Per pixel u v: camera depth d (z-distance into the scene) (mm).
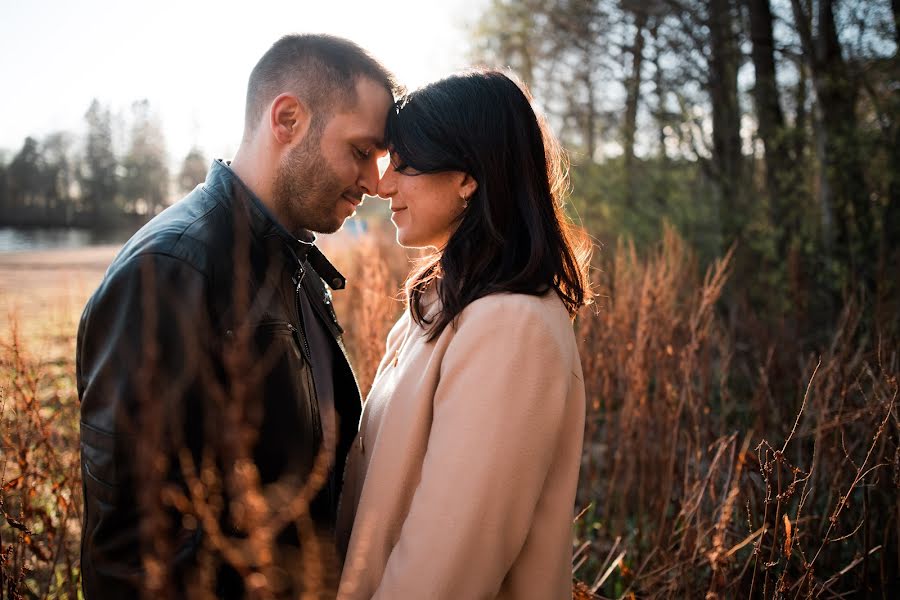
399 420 1190
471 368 1076
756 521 1863
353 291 3480
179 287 1156
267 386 1264
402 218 1345
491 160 1194
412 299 1330
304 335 1491
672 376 2469
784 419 2584
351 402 1573
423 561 1014
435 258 1364
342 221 1495
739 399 3045
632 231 5609
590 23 7070
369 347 2246
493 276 1183
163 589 1037
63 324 2857
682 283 3244
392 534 1162
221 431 1136
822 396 2057
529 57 8500
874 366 2303
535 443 1064
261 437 1256
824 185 4523
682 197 5566
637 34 6332
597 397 2695
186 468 1049
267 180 1402
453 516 1016
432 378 1166
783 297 4051
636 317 2736
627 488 2359
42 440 1694
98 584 1074
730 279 4609
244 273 1233
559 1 7371
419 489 1067
